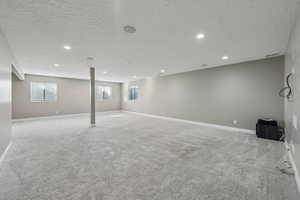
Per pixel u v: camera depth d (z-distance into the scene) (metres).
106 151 2.86
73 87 8.14
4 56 2.57
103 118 7.19
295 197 1.56
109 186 1.74
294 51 2.28
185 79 6.16
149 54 3.68
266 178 1.92
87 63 4.64
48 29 2.35
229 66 4.75
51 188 1.69
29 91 6.71
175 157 2.59
